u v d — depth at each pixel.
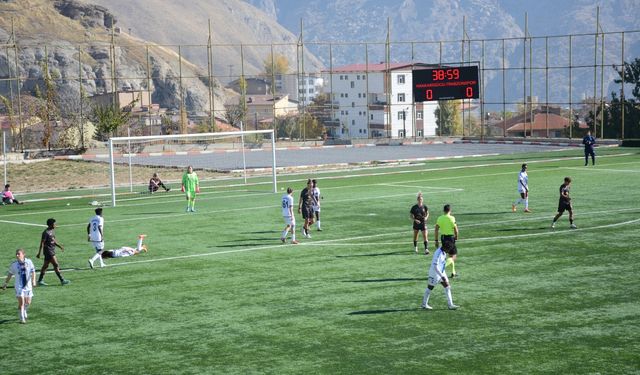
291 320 22.70
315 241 35.25
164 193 57.44
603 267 28.33
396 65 163.38
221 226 40.31
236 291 26.36
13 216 46.97
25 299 23.39
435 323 21.95
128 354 20.20
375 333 21.20
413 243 33.84
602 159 69.94
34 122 100.69
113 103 100.69
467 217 40.38
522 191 41.44
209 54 102.00
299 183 60.59
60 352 20.53
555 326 21.36
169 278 28.70
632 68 105.00
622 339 20.11
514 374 17.89
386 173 65.62
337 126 168.38
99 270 30.52
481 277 27.20
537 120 157.25
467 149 90.81
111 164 50.91
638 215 39.34
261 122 175.75
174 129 129.25
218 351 20.19
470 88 96.62
